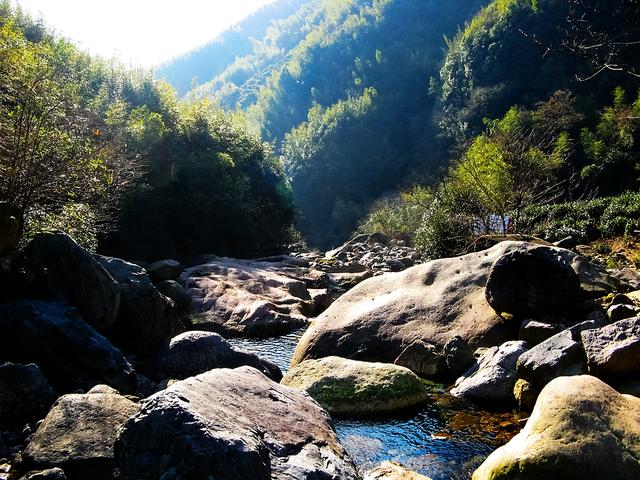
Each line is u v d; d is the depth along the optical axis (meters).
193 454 3.21
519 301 7.31
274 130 90.12
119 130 17.08
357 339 8.00
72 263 7.09
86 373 5.81
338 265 19.94
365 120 69.75
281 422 4.10
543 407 4.15
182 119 26.61
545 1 51.53
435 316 7.92
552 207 20.77
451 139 57.09
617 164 35.97
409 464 4.83
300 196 66.50
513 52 52.81
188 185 24.06
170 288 12.20
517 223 16.05
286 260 20.27
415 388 6.22
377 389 6.16
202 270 14.88
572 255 8.74
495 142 17.59
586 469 3.64
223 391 4.15
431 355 7.12
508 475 3.81
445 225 15.30
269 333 11.26
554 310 7.22
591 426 3.88
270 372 7.12
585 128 37.97
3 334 5.78
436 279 8.70
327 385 6.36
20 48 9.95
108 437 4.17
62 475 3.78
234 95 119.81
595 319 6.71
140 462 3.38
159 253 20.67
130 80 25.12
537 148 18.14
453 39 79.50
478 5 83.31
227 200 25.11
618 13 10.99
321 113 79.50
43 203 9.72
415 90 74.44
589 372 5.47
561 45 11.16
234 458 3.20
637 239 16.75
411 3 91.56
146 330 7.96
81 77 19.34
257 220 28.81
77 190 10.42
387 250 24.64
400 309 8.24
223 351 7.06
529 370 5.80
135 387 6.07
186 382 4.05
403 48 83.56
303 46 101.75
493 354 6.66
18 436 4.53
